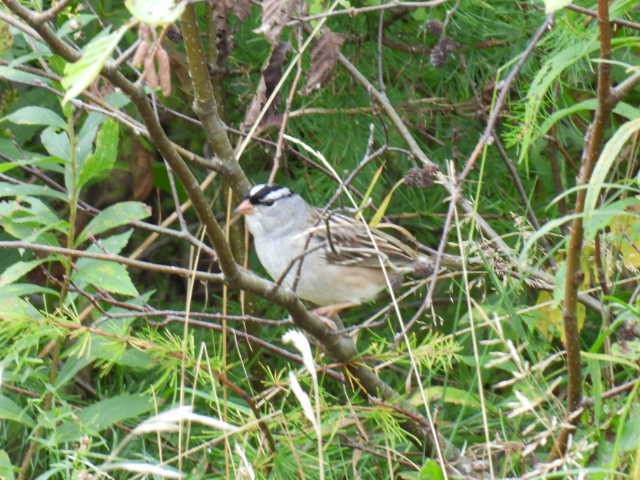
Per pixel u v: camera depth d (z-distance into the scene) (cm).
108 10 914
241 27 983
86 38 905
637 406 614
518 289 757
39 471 780
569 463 595
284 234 884
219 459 779
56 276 884
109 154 674
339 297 895
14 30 728
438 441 638
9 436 778
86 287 768
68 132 681
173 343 681
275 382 704
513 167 901
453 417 832
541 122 877
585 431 646
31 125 913
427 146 1020
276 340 963
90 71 421
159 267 606
